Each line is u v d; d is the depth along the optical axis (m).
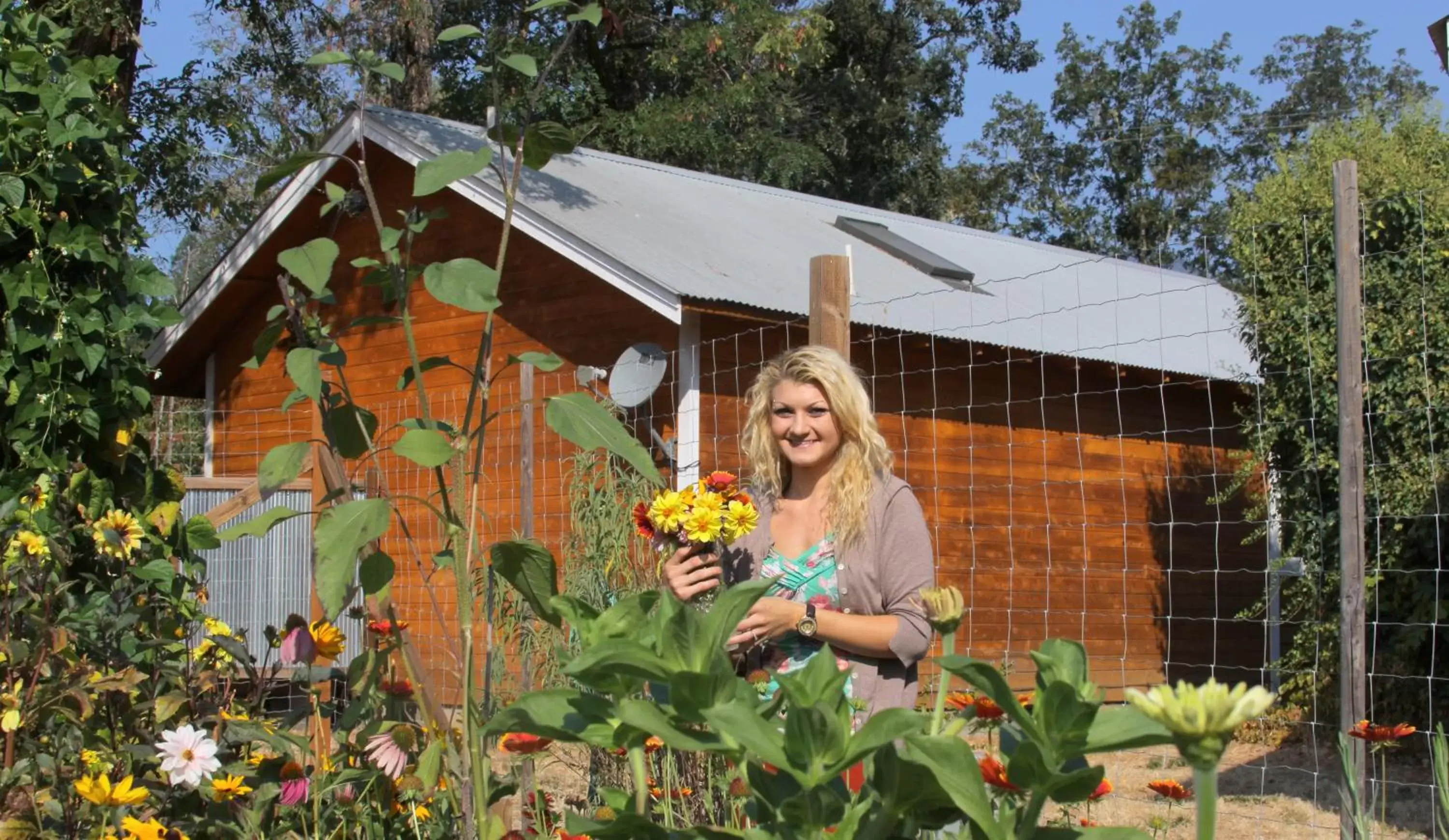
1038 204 41.97
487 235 10.98
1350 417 4.03
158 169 17.83
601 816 2.76
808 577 2.91
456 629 9.91
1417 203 8.15
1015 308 12.59
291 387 12.53
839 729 1.12
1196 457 13.07
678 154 22.58
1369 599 8.34
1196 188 40.72
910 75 29.64
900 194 30.17
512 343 10.69
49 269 4.21
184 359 13.33
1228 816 6.87
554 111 21.72
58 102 4.27
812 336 4.30
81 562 3.84
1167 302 15.22
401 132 10.91
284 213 11.70
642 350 9.27
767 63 23.05
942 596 1.38
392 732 2.70
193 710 3.00
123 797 2.50
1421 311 7.98
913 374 10.88
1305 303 8.72
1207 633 12.91
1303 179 9.04
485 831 2.05
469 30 2.16
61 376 4.10
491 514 10.29
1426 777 7.72
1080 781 1.05
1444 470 7.98
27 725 2.76
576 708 1.30
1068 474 12.02
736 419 9.77
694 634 1.17
